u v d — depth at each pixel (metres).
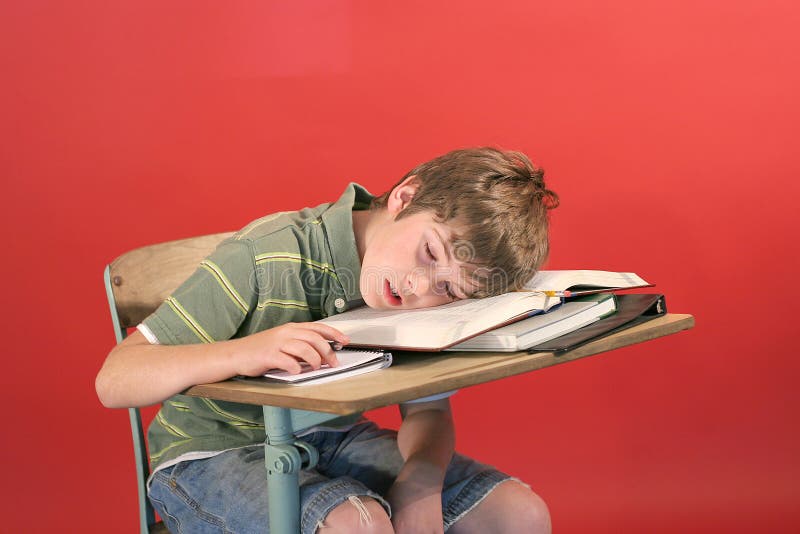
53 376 1.97
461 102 2.05
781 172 1.99
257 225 1.17
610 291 1.08
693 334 2.04
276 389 0.78
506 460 2.10
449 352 0.93
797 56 1.97
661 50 2.00
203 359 0.86
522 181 1.19
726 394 2.04
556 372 2.08
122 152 1.98
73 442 1.98
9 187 1.94
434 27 2.04
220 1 2.00
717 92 1.99
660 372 2.05
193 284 1.06
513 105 2.04
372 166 2.07
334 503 0.87
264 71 2.02
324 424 1.23
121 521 1.99
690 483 2.06
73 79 1.96
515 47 2.03
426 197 1.12
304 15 2.03
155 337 1.01
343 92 2.04
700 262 2.03
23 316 1.95
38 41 1.94
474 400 2.09
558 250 2.06
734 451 2.05
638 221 2.04
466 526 1.06
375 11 2.03
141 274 1.26
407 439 1.12
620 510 2.07
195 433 1.14
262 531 0.94
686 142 2.01
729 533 2.01
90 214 1.97
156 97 1.99
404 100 2.05
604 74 2.02
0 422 1.95
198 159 2.02
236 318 1.07
